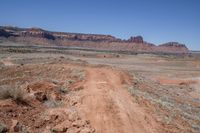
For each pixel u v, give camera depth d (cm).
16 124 1278
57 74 3384
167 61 11819
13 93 1600
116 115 1673
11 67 3825
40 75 3403
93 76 3162
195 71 7950
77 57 11088
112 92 2306
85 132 1355
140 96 2283
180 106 2572
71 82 2698
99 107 1800
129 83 2978
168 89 3878
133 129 1488
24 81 2828
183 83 5256
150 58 13275
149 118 1711
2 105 1468
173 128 1623
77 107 1775
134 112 1783
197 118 2134
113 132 1418
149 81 4069
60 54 11800
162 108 2073
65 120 1475
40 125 1387
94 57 12006
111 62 9769
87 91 2280
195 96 4006
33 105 1648
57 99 1934
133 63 10050
